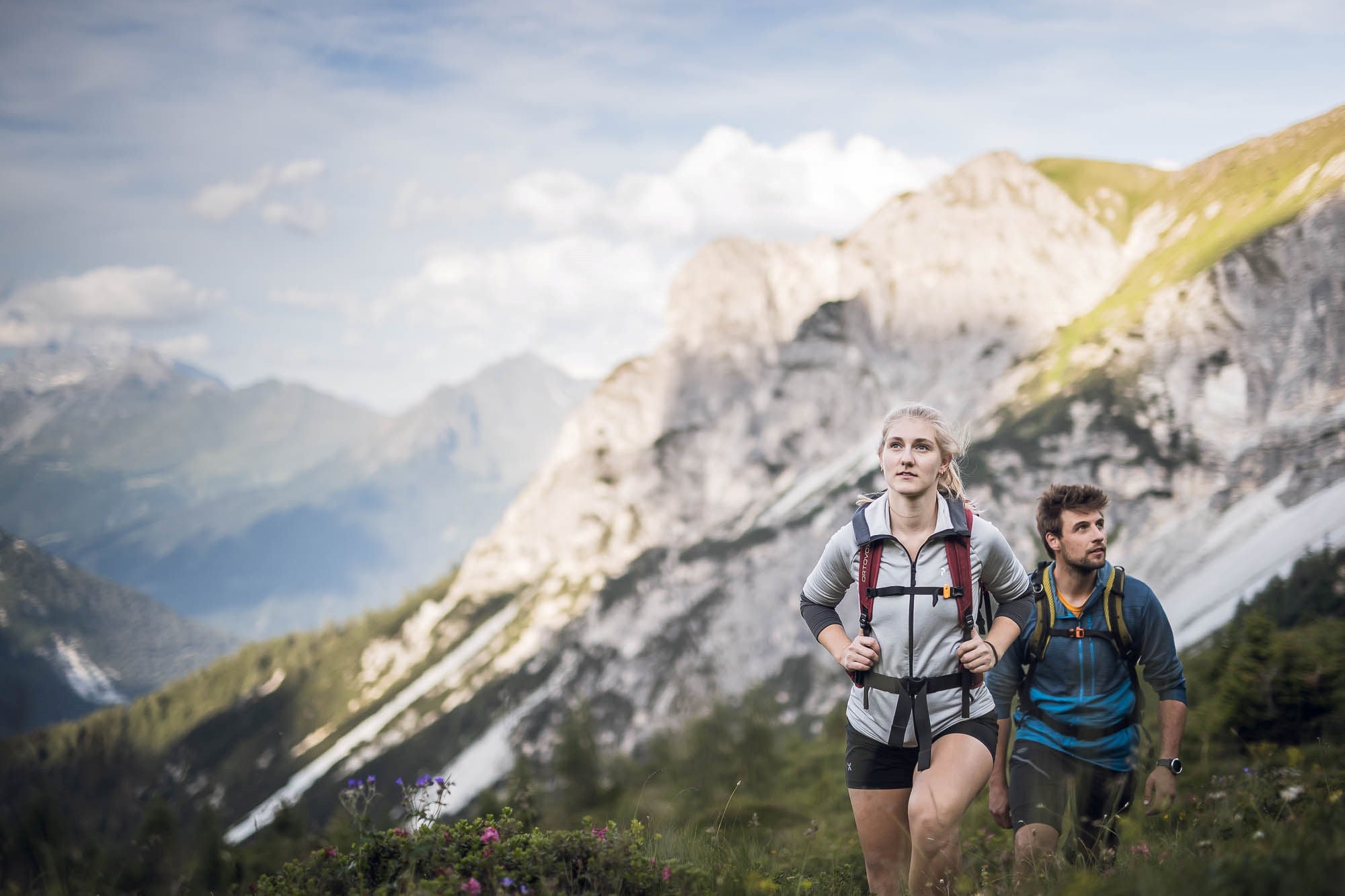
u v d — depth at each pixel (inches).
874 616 163.2
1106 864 160.7
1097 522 190.2
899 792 165.3
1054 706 189.8
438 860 136.1
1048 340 6820.9
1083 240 7406.5
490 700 6245.1
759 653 5541.3
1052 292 7204.7
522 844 141.4
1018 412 5964.6
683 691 4744.1
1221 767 328.5
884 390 7618.1
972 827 283.9
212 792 7234.3
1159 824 195.6
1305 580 2113.7
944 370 7199.8
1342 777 197.2
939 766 155.8
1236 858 108.4
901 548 164.2
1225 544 4276.6
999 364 6845.5
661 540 7775.6
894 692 161.9
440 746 6087.6
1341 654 396.8
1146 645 188.5
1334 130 6501.0
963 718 159.8
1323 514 3988.7
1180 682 187.9
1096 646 188.5
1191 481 4805.6
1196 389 5221.5
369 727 7578.7
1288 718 364.2
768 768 935.0
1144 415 5216.5
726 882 146.3
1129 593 189.3
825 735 1142.3
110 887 237.8
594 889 134.0
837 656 166.4
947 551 161.5
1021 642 196.5
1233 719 378.9
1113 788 180.1
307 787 6638.8
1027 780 186.7
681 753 1072.8
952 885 150.9
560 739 1087.0
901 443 162.7
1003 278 7411.4
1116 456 5017.2
